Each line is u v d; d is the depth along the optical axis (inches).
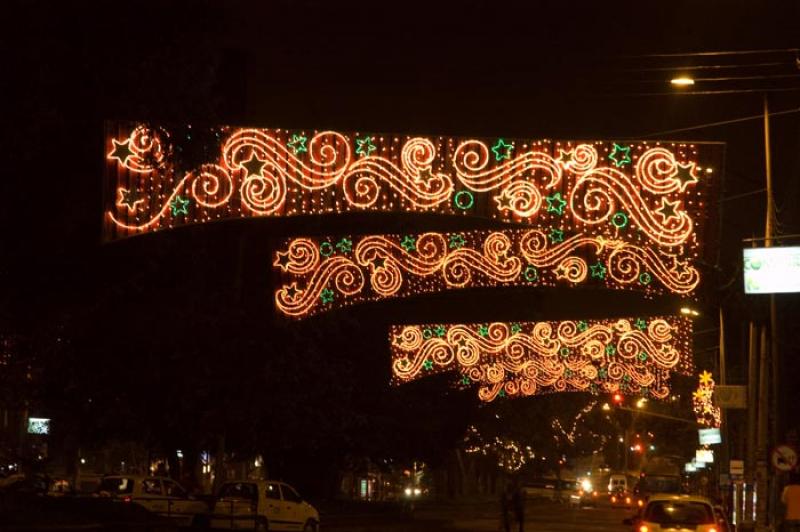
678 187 944.3
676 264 1200.2
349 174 964.6
